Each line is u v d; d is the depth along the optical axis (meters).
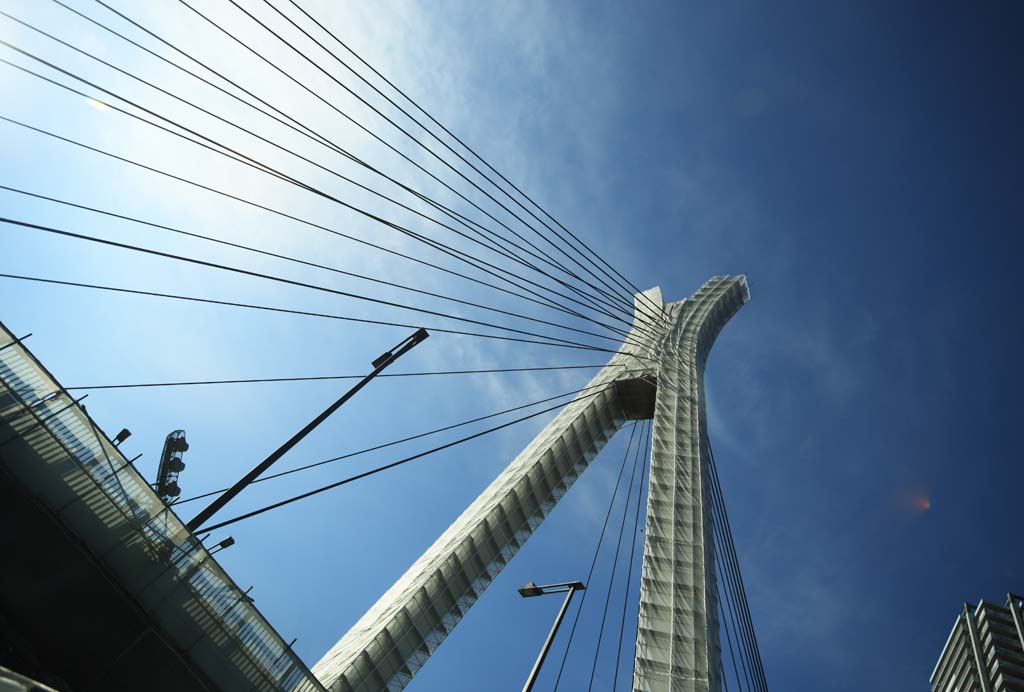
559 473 82.94
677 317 112.06
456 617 67.81
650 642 60.94
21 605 20.16
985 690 156.62
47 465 21.16
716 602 66.69
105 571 21.22
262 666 23.73
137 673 21.47
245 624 23.75
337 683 56.12
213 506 22.56
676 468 78.06
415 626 63.84
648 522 72.69
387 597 68.44
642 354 97.06
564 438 85.25
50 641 20.45
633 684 58.16
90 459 22.11
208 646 22.64
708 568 67.31
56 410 21.91
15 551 20.33
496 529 74.31
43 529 20.69
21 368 21.83
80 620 20.83
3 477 20.33
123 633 21.31
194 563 23.08
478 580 70.94
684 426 83.81
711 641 61.19
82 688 20.72
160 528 22.75
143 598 21.64
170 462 35.16
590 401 90.75
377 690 58.88
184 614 22.39
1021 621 163.25
